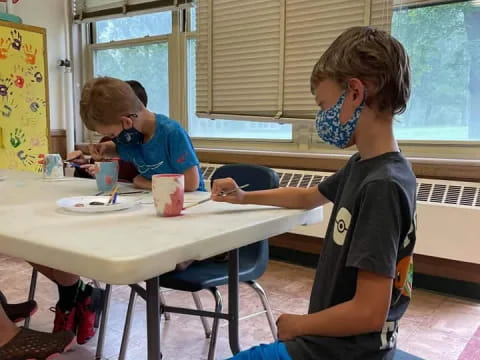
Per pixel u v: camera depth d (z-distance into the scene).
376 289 0.81
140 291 1.36
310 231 2.85
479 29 2.49
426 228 2.44
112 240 0.90
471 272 2.46
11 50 3.19
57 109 4.04
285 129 3.24
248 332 2.11
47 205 1.31
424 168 2.56
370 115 0.92
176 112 3.71
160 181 1.14
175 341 2.04
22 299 2.46
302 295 2.54
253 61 3.12
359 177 0.92
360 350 0.87
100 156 1.92
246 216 1.15
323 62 0.96
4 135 3.21
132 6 3.73
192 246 0.89
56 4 3.99
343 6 2.72
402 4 2.65
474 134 2.57
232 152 3.28
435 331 2.12
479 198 2.35
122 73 4.06
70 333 1.42
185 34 3.56
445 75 2.62
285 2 2.93
